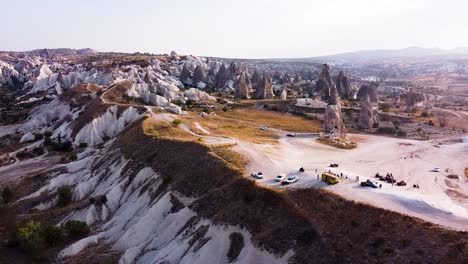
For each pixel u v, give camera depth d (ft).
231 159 213.25
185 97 506.48
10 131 497.87
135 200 222.28
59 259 187.42
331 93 460.55
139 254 180.55
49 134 437.58
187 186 203.10
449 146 289.74
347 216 147.54
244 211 168.86
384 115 416.05
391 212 142.00
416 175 210.79
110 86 506.89
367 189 169.48
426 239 127.03
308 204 159.74
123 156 269.23
